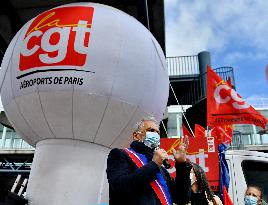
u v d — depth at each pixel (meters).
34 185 4.80
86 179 4.81
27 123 5.08
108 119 4.80
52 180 4.74
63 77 4.63
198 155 4.93
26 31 5.20
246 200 3.86
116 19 5.13
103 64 4.72
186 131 8.53
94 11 5.08
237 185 4.80
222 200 4.43
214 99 6.51
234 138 13.10
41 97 4.70
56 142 4.95
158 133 2.29
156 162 1.95
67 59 4.66
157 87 5.28
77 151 4.90
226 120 6.37
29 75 4.80
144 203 1.94
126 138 5.08
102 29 4.89
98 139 4.96
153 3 7.84
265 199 4.79
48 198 4.64
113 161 2.08
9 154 17.48
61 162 4.83
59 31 4.82
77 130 4.83
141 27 5.51
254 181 4.91
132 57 4.96
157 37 8.95
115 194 2.00
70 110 4.68
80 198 4.69
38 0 8.00
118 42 4.90
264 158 5.11
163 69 5.57
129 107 4.88
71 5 5.20
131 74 4.90
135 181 1.87
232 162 4.98
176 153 2.25
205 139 5.02
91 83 4.64
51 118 4.79
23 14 8.61
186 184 2.22
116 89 4.75
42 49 4.78
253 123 6.30
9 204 4.53
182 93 14.99
